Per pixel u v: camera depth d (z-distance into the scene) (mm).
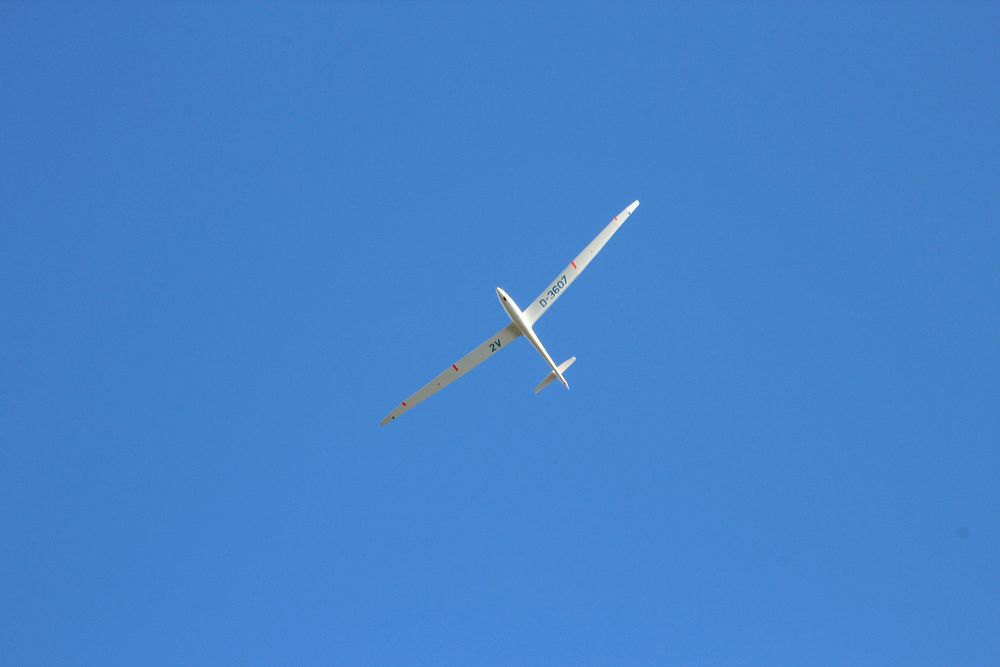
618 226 146875
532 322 144625
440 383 151000
